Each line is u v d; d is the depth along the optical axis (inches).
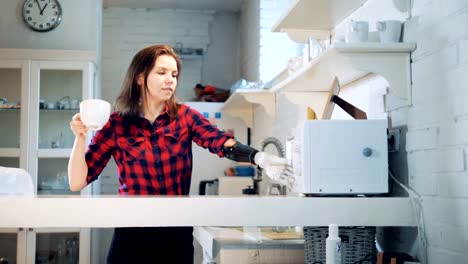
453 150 68.0
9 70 172.7
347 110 89.4
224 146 76.8
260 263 82.4
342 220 73.8
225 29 230.7
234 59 230.8
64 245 165.6
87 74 172.9
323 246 75.1
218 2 218.2
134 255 73.4
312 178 75.5
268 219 72.1
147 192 76.2
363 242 75.3
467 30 65.2
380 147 77.0
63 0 183.3
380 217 74.6
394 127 83.9
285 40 176.6
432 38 72.9
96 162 76.5
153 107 77.1
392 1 83.4
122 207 69.3
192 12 227.1
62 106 172.4
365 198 74.5
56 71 174.1
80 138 72.9
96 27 184.4
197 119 79.0
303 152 75.9
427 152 74.1
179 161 77.1
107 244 202.8
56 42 182.2
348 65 85.5
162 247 74.0
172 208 70.1
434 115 72.4
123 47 222.4
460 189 66.6
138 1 216.4
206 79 228.7
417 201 75.5
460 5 66.7
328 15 103.0
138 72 76.0
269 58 175.5
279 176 74.0
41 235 164.9
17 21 181.6
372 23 92.8
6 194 81.0
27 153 170.1
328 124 76.2
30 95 170.7
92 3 183.9
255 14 184.7
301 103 113.8
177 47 225.5
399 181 81.7
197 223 70.5
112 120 76.9
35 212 68.0
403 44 76.8
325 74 93.9
